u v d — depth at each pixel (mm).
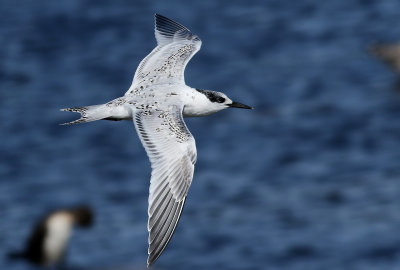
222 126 29094
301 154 26688
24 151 27969
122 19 40938
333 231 21359
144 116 11836
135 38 38500
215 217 22344
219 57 35906
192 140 11508
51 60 36531
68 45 38188
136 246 21078
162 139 11484
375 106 30141
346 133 28141
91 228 22047
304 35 38094
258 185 24406
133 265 19859
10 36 39625
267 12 41188
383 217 21953
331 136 27922
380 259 20125
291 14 40750
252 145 27500
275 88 32344
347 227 21578
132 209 23312
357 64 34312
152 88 12719
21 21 41438
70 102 32031
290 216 22281
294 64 34688
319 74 33500
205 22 40250
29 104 31953
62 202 24156
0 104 32031
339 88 32094
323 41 37281
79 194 24609
